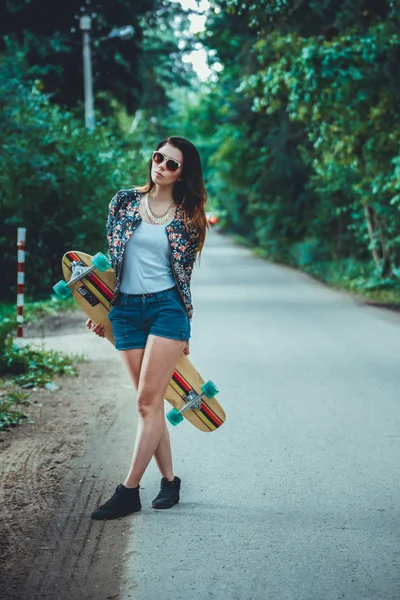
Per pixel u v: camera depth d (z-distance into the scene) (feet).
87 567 12.37
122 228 14.53
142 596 11.39
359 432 20.58
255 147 113.70
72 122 60.95
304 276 89.30
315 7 54.70
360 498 15.53
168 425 21.38
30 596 11.40
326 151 67.56
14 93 56.49
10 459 18.24
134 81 83.41
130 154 63.87
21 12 70.85
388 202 67.46
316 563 12.50
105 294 14.92
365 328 42.27
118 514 14.49
